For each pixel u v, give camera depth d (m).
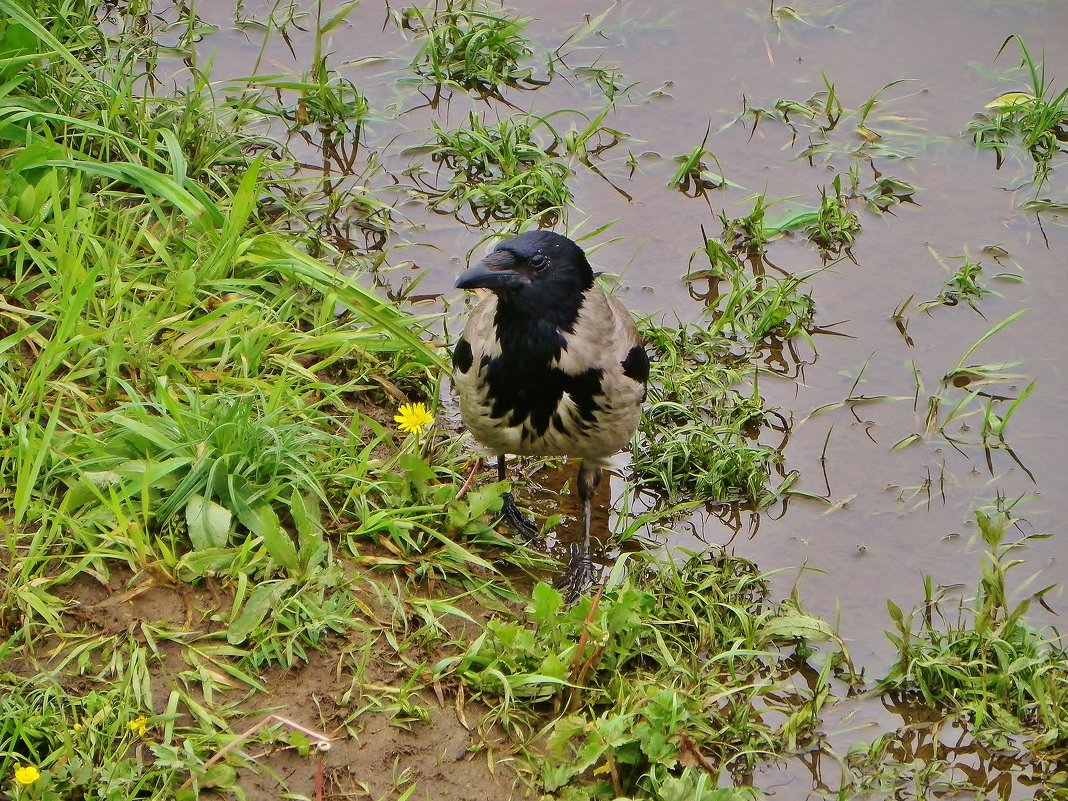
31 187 11.37
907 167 14.92
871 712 9.70
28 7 13.57
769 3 17.09
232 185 13.33
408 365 11.73
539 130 15.06
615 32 16.58
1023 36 16.78
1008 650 9.70
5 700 8.18
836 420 12.16
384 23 16.23
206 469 9.62
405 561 9.90
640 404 10.36
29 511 9.31
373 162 14.27
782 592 10.61
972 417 12.21
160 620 8.98
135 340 10.64
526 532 10.96
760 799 8.98
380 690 8.99
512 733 8.96
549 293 9.68
